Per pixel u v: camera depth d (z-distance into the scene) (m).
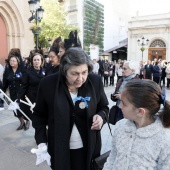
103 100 1.92
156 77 12.90
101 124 1.77
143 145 1.20
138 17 31.22
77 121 1.73
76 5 38.41
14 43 12.29
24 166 3.17
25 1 12.58
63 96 1.69
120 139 1.29
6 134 4.43
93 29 41.69
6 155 3.50
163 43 29.88
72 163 1.78
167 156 1.16
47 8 23.25
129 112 1.22
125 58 42.75
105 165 1.38
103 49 45.47
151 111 1.20
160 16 29.75
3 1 11.23
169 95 9.69
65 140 1.67
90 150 1.75
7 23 11.85
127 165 1.22
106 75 13.45
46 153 1.76
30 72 4.00
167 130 1.20
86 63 1.58
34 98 3.99
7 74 4.77
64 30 23.47
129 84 1.24
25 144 3.93
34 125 1.90
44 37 23.03
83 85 1.76
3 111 6.27
